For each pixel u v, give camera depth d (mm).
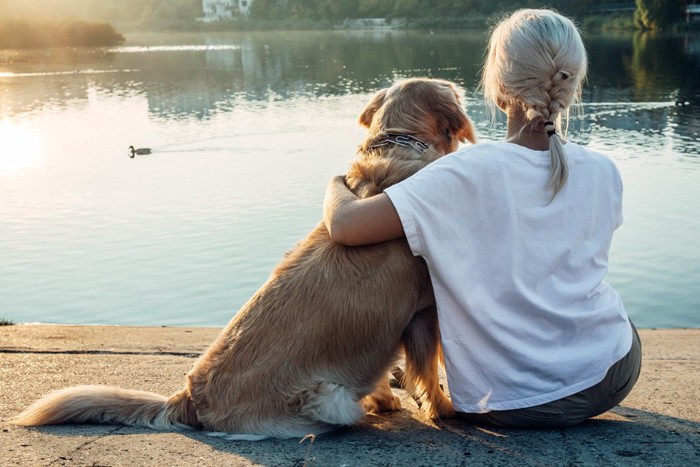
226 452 2742
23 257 16859
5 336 6066
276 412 2928
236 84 60812
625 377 2869
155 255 16656
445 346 2828
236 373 2980
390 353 2975
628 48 77750
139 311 12969
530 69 2693
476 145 2771
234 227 19156
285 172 26922
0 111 46156
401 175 2918
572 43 2711
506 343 2781
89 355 4820
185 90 56906
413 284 2922
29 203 22547
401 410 3326
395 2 163500
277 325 2943
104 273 15422
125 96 53250
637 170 24375
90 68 78500
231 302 13336
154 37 161625
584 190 2771
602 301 2848
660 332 7051
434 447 2762
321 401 2873
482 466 2559
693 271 13875
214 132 37156
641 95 43500
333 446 2807
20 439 2959
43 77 68250
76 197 23312
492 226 2732
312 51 99000
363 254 2912
